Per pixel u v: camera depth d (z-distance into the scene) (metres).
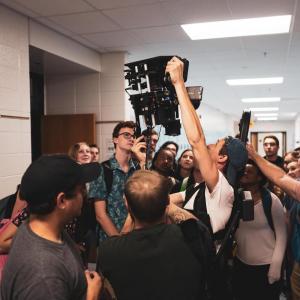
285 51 4.73
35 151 4.99
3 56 3.07
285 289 2.47
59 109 5.13
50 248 0.90
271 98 9.56
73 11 3.26
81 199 1.01
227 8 3.20
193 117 1.36
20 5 3.10
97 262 1.10
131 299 1.02
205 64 5.54
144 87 1.76
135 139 1.84
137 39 4.21
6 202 1.76
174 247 1.04
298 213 2.04
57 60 4.14
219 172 1.38
